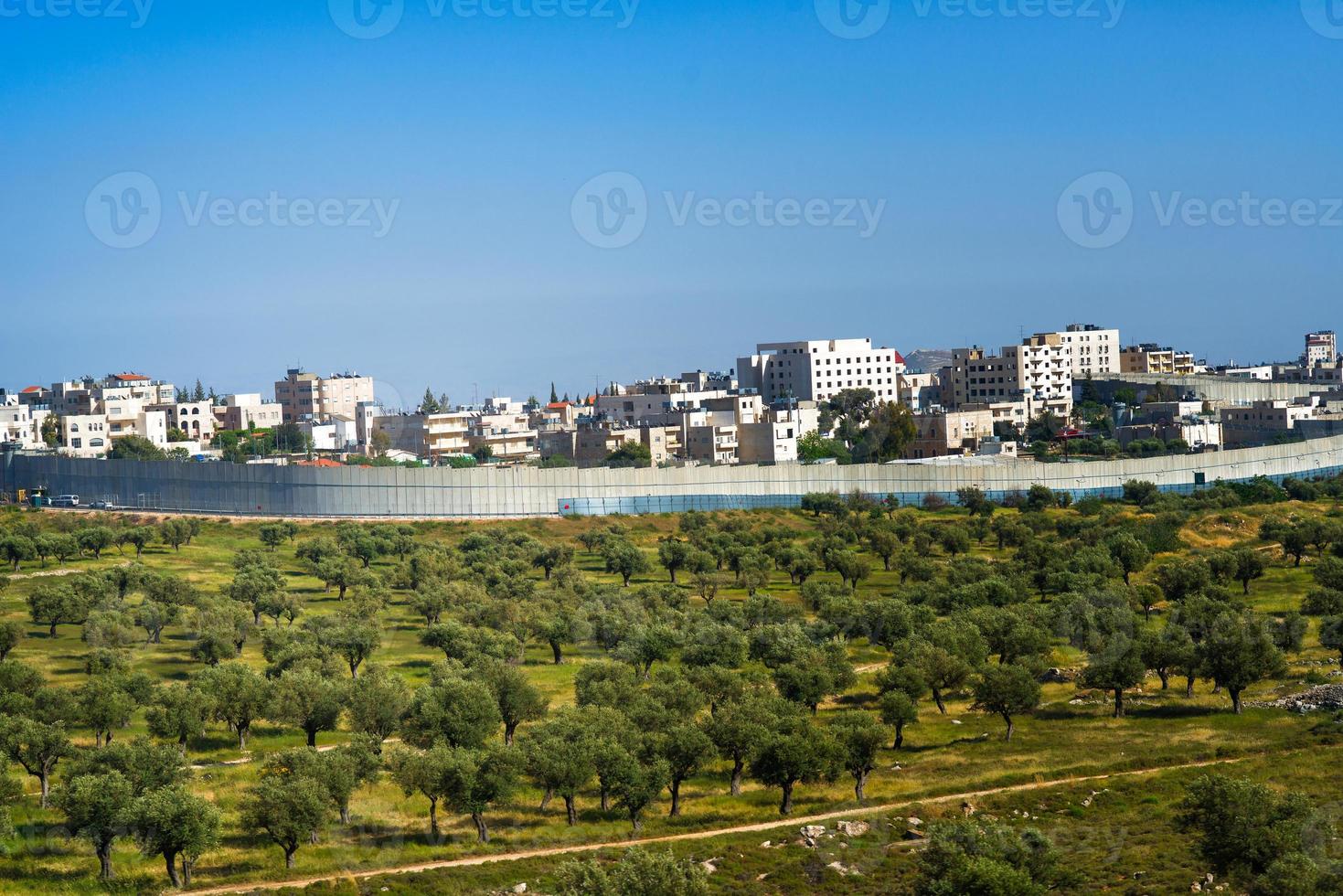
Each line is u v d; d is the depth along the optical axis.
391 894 104.94
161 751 125.00
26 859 111.81
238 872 109.81
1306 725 143.50
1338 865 103.75
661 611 188.88
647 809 125.31
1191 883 104.38
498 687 143.38
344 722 149.75
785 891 106.19
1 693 140.12
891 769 135.75
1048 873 105.06
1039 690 148.62
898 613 183.88
